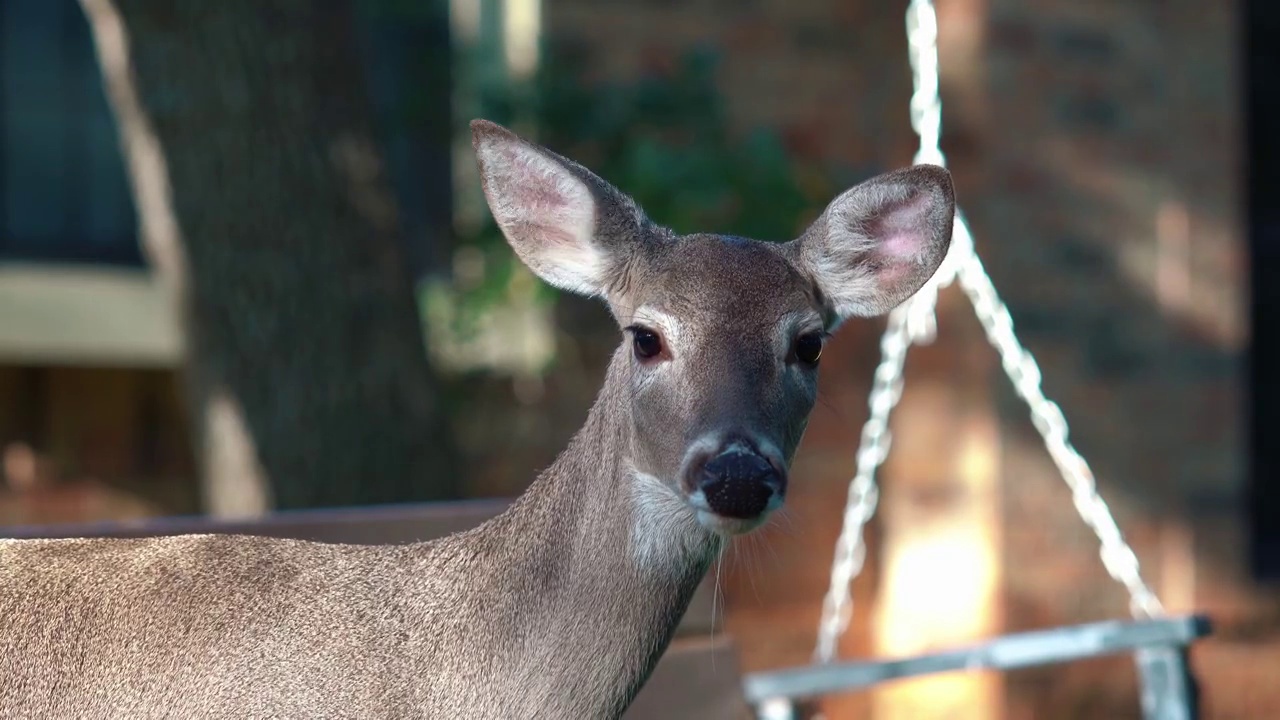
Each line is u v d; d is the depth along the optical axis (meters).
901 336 7.05
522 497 4.85
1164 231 12.08
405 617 4.71
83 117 12.27
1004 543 11.41
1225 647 12.16
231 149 8.66
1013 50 11.68
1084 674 11.66
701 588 6.36
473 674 4.63
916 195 5.01
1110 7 11.93
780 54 12.59
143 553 4.82
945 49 11.77
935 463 11.80
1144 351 11.99
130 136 8.87
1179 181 12.12
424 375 9.06
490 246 11.89
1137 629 6.40
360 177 8.95
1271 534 12.88
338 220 8.84
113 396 12.42
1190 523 12.11
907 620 11.90
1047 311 11.71
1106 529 6.67
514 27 12.12
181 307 8.85
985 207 11.61
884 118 12.74
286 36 8.73
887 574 12.16
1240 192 12.32
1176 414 12.08
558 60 11.98
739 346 4.54
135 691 4.57
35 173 12.12
